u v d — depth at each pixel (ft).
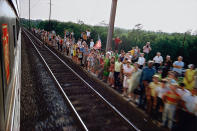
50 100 26.12
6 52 7.97
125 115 23.57
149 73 23.25
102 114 23.48
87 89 32.35
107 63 34.35
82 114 22.93
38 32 138.82
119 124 21.36
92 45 52.06
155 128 20.51
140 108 24.77
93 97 28.94
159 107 22.27
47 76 38.01
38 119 20.63
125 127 20.81
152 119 21.85
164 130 19.44
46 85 32.32
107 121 21.83
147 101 23.22
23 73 37.04
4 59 7.20
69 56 61.98
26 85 30.50
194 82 21.91
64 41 69.56
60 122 20.58
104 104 26.61
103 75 37.35
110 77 33.58
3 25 7.36
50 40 93.50
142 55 33.86
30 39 108.47
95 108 25.05
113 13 44.52
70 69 44.19
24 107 22.75
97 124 20.94
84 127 19.51
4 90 6.81
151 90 22.31
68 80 36.63
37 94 27.55
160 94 21.30
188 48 49.57
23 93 26.89
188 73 23.86
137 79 24.30
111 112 24.23
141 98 24.64
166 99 19.19
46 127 19.31
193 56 48.85
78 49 48.85
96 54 40.83
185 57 48.98
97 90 32.30
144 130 20.17
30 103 24.12
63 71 43.16
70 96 28.35
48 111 22.76
